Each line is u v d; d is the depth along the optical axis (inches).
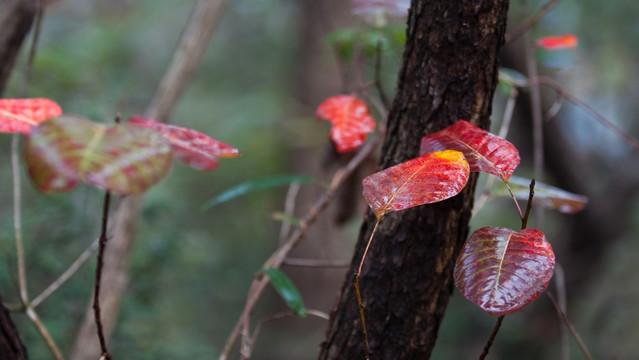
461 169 34.7
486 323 161.5
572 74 154.6
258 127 199.0
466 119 38.9
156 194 99.8
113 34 199.3
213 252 127.5
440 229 39.2
